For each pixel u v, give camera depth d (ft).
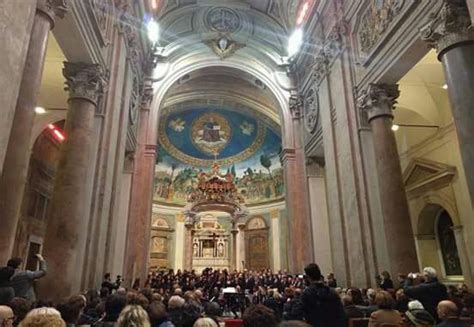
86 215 25.91
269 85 59.00
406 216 28.22
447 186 42.78
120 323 7.48
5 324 8.11
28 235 43.98
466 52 20.65
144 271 46.44
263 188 88.33
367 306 20.08
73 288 22.84
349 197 34.35
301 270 48.44
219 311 15.08
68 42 24.29
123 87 36.22
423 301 15.88
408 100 43.96
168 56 57.72
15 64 12.59
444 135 43.27
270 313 6.68
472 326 11.56
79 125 24.93
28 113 15.98
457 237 40.96
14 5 12.51
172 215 86.84
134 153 48.44
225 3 60.13
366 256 31.24
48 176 48.75
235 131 88.07
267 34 61.16
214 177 71.97
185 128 86.89
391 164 29.63
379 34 31.12
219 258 82.79
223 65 61.31
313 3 46.11
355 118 34.63
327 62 42.29
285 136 55.67
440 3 22.66
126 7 34.99
